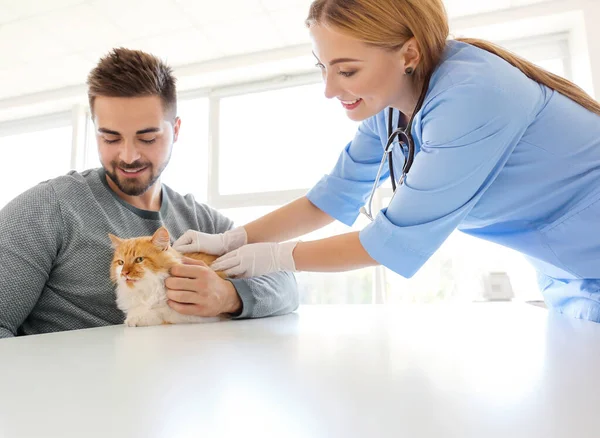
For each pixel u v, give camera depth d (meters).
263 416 0.23
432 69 0.77
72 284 0.92
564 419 0.22
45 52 3.33
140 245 0.84
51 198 0.91
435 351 0.42
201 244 1.01
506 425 0.21
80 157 3.97
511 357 0.39
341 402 0.25
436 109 0.71
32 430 0.21
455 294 2.74
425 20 0.72
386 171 1.10
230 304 0.83
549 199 0.75
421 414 0.23
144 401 0.26
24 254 0.85
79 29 3.05
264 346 0.47
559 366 0.34
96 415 0.23
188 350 0.45
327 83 0.78
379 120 1.02
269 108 3.55
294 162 3.38
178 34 3.11
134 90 0.92
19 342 0.53
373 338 0.52
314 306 1.28
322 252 0.84
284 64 3.32
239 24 3.00
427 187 0.71
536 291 2.55
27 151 4.33
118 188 1.06
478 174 0.69
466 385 0.29
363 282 2.99
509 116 0.67
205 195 3.58
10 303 0.83
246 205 3.40
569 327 0.61
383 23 0.70
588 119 0.74
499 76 0.68
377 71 0.74
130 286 0.80
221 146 3.60
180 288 0.79
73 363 0.38
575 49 2.79
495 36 2.92
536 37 2.92
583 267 0.75
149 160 1.01
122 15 2.90
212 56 3.40
